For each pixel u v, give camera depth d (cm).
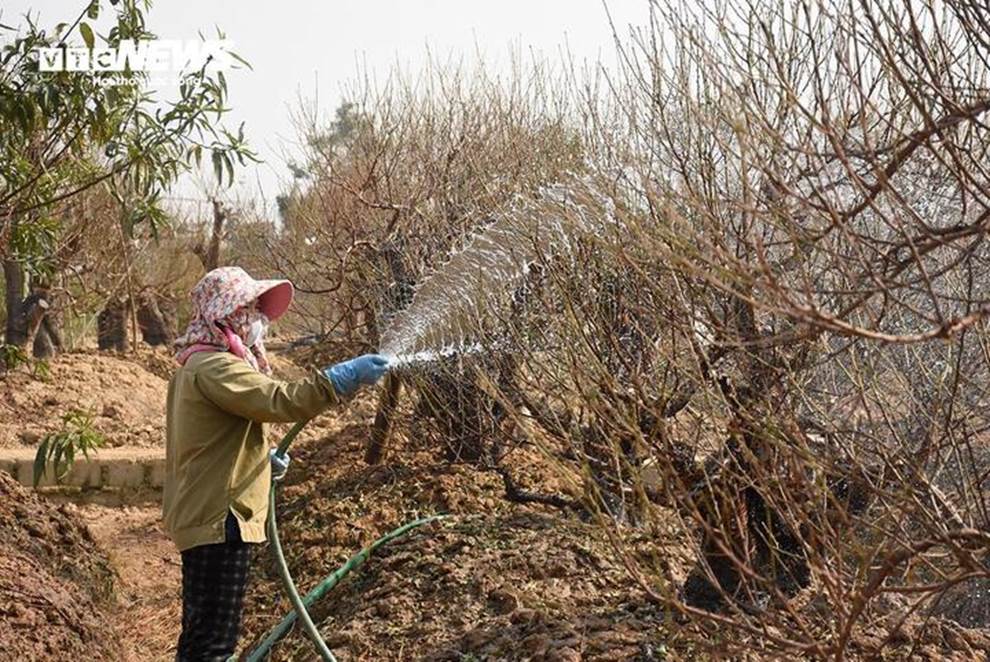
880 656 386
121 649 695
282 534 802
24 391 1432
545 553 591
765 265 266
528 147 891
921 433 374
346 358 1123
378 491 827
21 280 1516
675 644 450
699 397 403
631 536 553
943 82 311
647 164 440
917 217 284
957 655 435
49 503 873
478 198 852
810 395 397
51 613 630
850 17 308
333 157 1087
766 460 371
